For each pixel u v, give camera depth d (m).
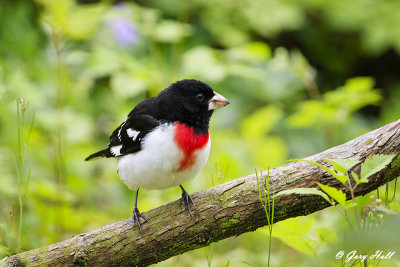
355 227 6.21
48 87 10.10
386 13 13.22
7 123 8.73
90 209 8.77
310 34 14.09
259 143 9.43
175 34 8.94
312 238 5.55
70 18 7.80
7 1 12.41
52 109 9.83
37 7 12.69
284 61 8.80
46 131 9.38
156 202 7.96
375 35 13.01
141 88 8.57
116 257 5.53
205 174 8.47
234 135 10.09
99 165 10.38
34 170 8.88
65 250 5.52
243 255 7.54
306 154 12.10
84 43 11.09
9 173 8.43
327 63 14.48
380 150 5.32
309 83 8.85
